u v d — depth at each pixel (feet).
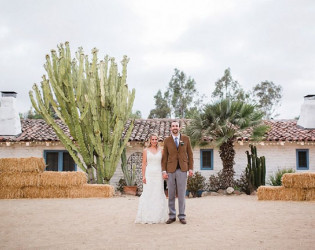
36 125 54.29
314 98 52.85
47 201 32.45
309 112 52.49
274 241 15.37
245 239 15.85
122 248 14.52
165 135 49.16
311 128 51.70
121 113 40.04
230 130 41.81
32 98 39.22
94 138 39.86
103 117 39.78
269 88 131.44
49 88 39.14
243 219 21.33
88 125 39.68
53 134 49.42
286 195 32.09
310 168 48.88
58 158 49.26
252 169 42.57
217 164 48.83
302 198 31.55
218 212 24.38
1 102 49.93
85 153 40.01
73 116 38.60
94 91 38.63
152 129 52.85
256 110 44.19
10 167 35.65
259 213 23.67
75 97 40.65
